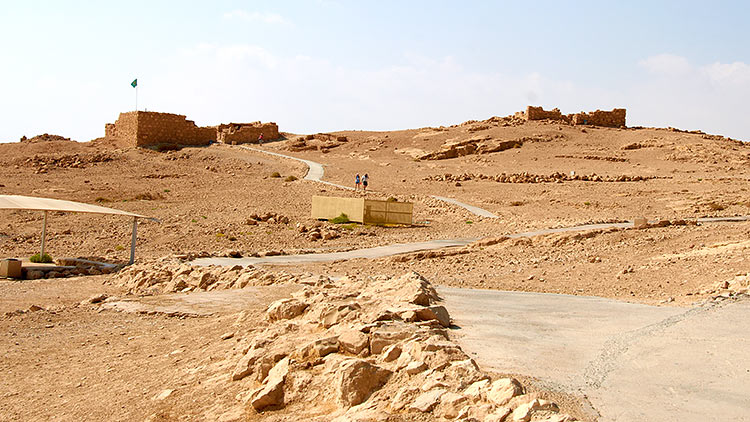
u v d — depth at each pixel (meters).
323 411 8.03
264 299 18.17
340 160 88.25
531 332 10.67
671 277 19.06
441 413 7.09
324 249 34.12
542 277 21.47
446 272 24.42
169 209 50.75
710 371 8.16
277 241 38.47
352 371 8.01
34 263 30.09
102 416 9.90
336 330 10.16
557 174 68.50
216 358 11.56
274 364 9.59
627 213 48.56
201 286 22.25
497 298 15.19
